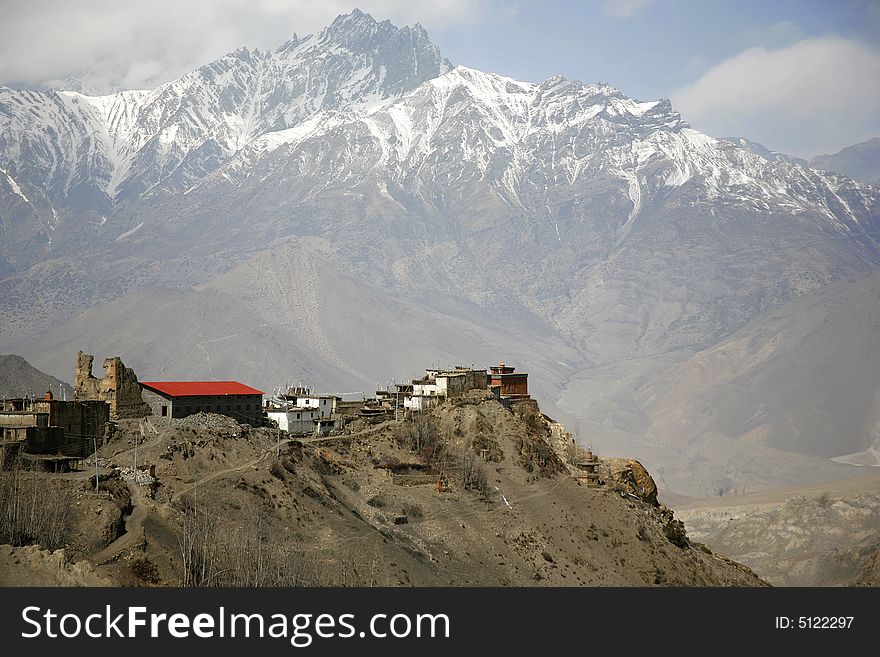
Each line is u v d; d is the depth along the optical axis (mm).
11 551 190375
